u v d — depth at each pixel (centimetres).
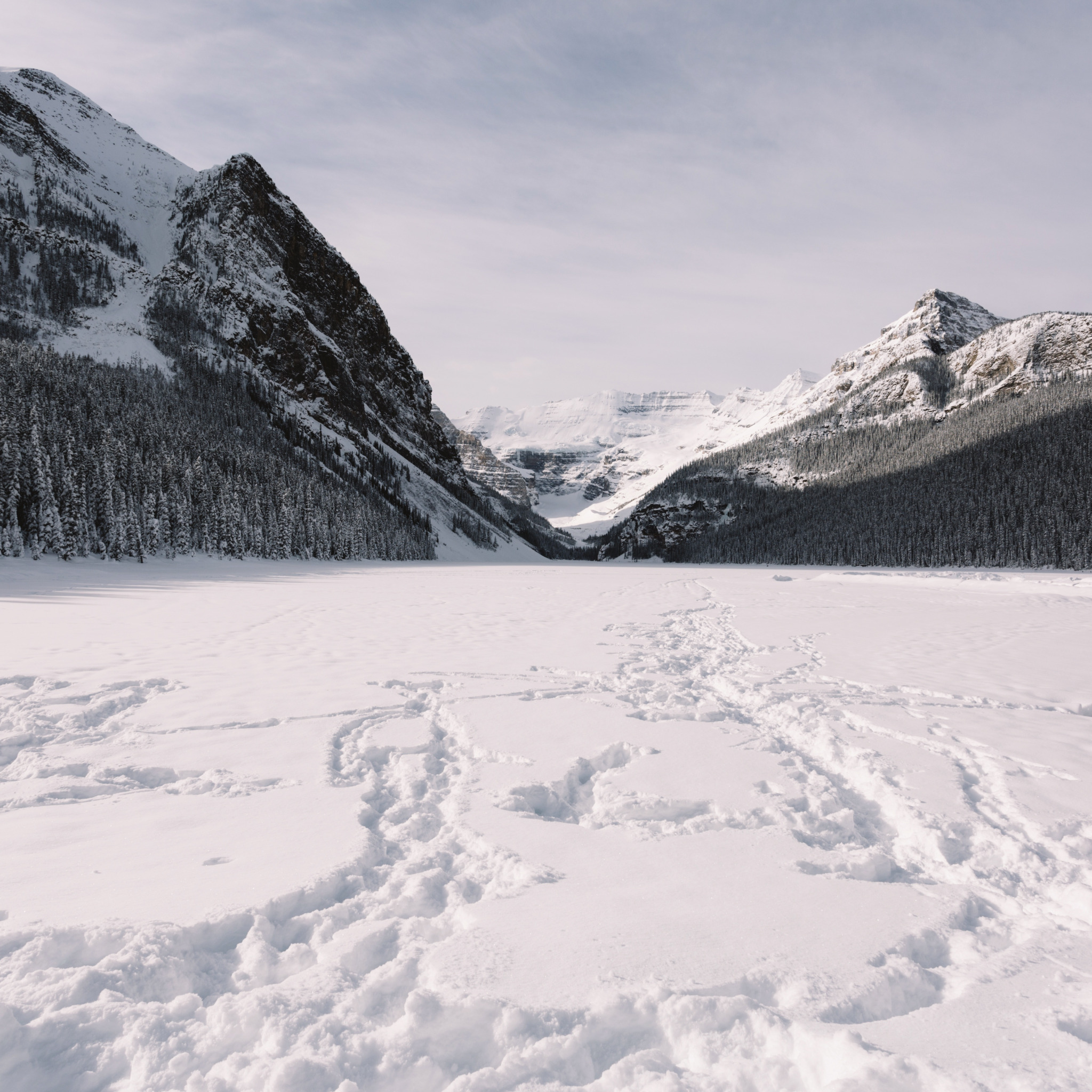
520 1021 284
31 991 292
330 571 5997
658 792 591
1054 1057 266
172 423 8781
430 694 999
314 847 462
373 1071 265
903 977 323
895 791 588
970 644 1595
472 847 482
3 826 502
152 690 995
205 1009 296
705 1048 280
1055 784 604
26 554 4931
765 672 1195
